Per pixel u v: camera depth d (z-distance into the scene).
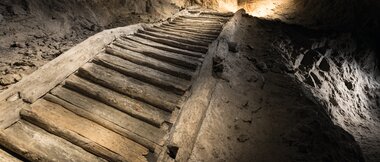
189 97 3.98
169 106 3.70
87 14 7.22
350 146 4.36
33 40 5.34
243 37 7.52
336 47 8.83
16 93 3.31
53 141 2.85
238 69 5.45
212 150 3.30
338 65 8.66
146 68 4.58
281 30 8.69
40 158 2.64
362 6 10.36
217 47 5.75
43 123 3.02
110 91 3.89
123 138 3.08
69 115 3.26
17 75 3.86
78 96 3.67
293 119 4.38
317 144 3.94
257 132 3.96
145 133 3.22
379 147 6.43
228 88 4.64
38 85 3.53
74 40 6.07
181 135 3.21
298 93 5.30
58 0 6.49
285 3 13.77
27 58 4.54
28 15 5.63
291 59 7.47
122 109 3.56
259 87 5.18
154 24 7.72
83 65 4.34
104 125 3.22
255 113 4.38
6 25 5.07
